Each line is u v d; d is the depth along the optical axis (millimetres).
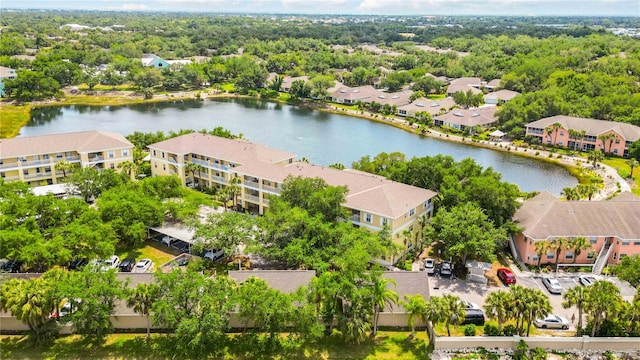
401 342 53969
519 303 50969
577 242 68812
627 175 115438
